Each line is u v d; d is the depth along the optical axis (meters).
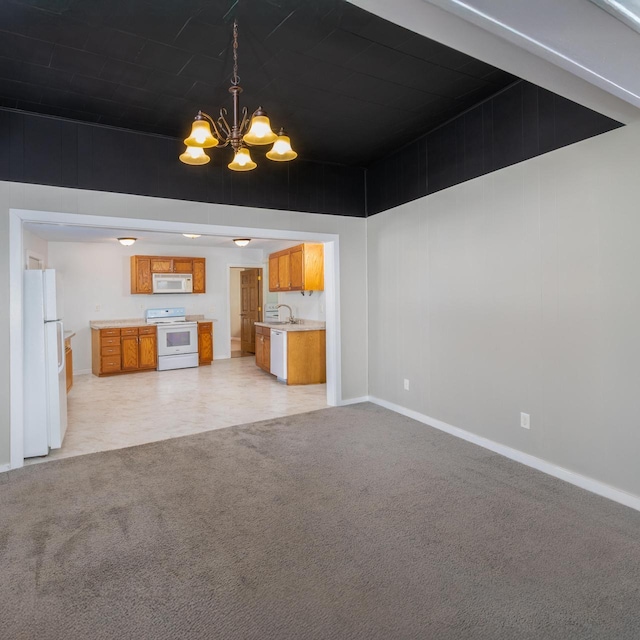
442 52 2.68
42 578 1.97
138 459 3.40
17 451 3.24
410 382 4.41
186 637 1.63
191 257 8.04
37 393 3.40
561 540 2.25
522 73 1.94
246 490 2.85
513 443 3.31
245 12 2.27
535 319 3.10
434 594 1.86
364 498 2.72
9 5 2.18
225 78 2.94
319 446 3.65
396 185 4.48
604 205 2.66
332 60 2.74
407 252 4.36
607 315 2.66
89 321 7.42
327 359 5.05
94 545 2.23
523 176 3.15
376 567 2.04
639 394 2.52
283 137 2.59
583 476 2.83
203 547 2.21
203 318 8.46
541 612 1.75
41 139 3.41
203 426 4.29
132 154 3.76
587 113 2.74
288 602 1.81
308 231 4.64
